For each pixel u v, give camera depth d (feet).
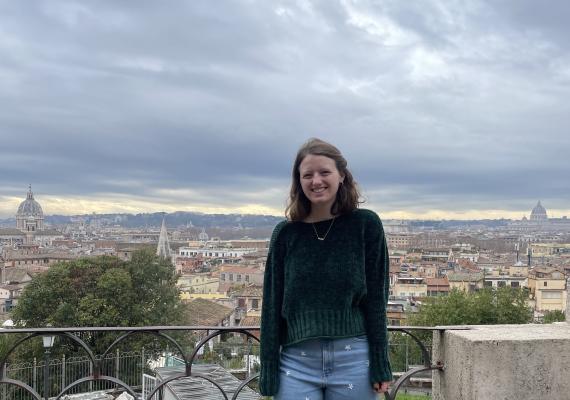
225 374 40.19
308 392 7.44
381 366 7.48
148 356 72.28
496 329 10.09
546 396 9.23
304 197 7.84
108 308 97.86
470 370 9.21
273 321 7.78
